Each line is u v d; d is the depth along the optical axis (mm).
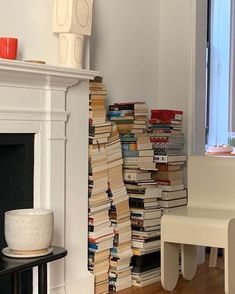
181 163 3762
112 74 3721
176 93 4066
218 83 5312
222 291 3281
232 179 3348
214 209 3350
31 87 2803
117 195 3340
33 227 2410
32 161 2871
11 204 2896
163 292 3268
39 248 2441
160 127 3703
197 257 3906
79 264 3152
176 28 4066
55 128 2953
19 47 2857
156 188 3506
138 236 3416
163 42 4129
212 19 5316
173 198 3652
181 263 3494
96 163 3229
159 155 3670
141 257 3408
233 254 2938
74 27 2961
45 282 2453
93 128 3213
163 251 3176
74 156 3105
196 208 3393
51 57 3033
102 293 3268
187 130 4000
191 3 3990
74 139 3104
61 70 2812
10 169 2898
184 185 3941
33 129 2838
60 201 3000
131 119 3484
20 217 2406
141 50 3975
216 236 2920
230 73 5312
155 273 3508
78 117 3125
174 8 4074
